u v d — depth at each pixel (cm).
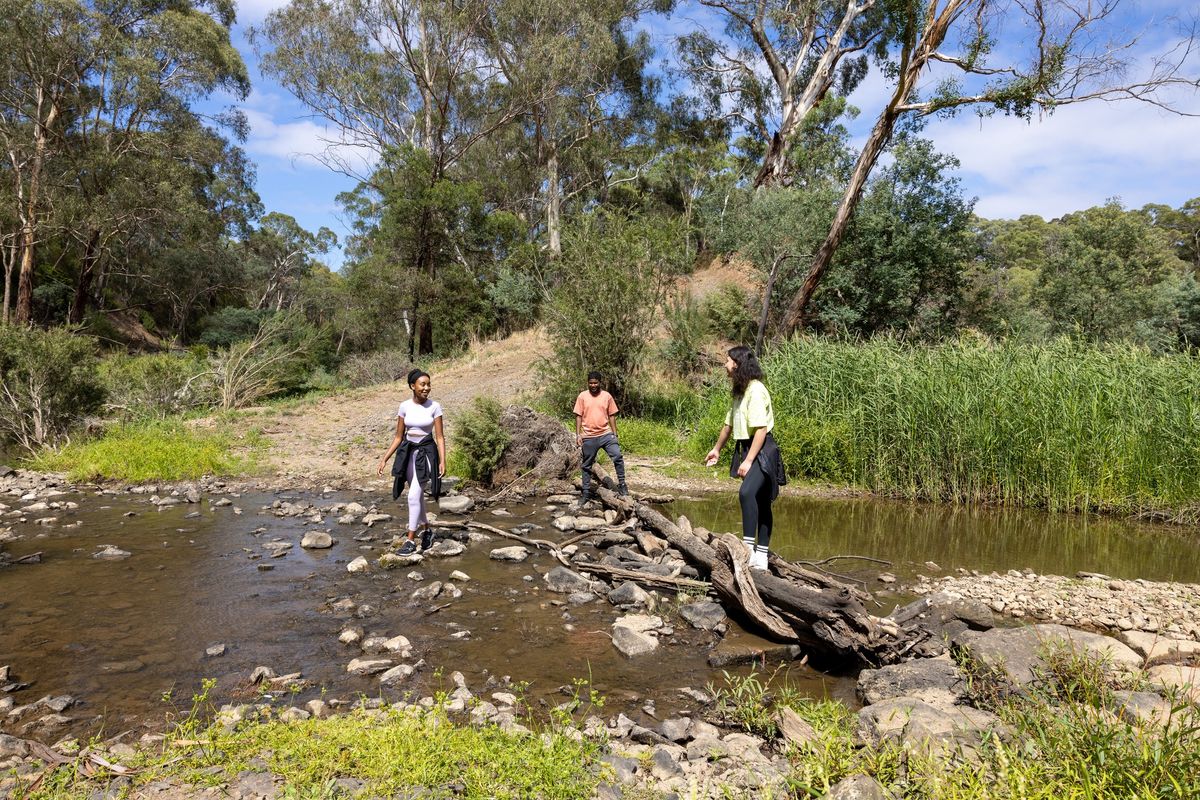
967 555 778
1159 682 382
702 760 322
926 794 271
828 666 470
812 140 2938
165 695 372
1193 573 728
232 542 732
